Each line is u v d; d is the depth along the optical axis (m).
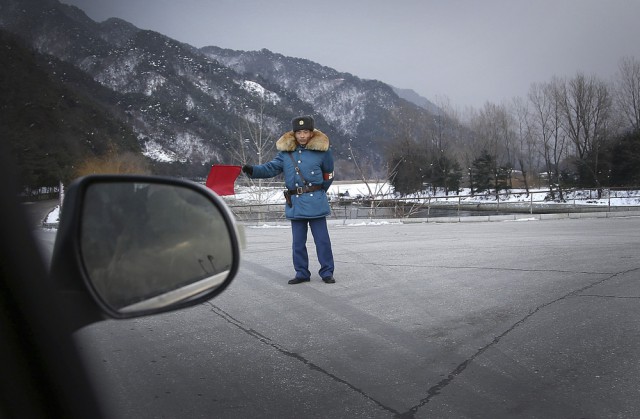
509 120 65.88
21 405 1.60
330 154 6.51
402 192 62.31
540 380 3.46
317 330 4.53
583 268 7.59
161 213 1.62
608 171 54.34
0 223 1.53
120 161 73.00
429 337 4.36
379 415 2.95
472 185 64.56
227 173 5.79
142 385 3.25
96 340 4.12
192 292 1.67
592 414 2.97
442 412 2.99
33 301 1.52
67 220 1.46
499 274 7.13
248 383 3.35
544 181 69.19
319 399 3.13
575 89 56.31
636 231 14.45
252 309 5.21
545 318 4.91
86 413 1.92
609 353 3.96
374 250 9.80
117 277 1.52
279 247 10.47
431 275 7.05
